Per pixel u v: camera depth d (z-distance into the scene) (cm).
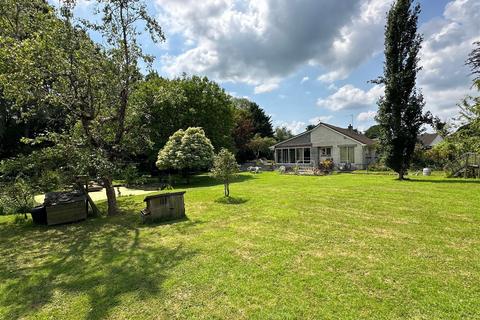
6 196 884
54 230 779
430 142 3478
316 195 1080
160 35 956
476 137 1505
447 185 1241
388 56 1557
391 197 984
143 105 1048
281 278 405
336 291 364
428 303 329
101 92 920
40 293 405
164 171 2322
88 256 550
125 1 880
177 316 327
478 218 684
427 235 574
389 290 362
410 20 1495
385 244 530
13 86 789
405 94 1529
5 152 2183
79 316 340
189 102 2400
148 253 541
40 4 867
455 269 417
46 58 802
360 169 2419
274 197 1083
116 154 969
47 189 880
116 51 902
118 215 924
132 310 345
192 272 440
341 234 599
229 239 594
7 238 718
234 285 391
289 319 310
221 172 1133
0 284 442
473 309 315
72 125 1039
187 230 688
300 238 582
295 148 2989
